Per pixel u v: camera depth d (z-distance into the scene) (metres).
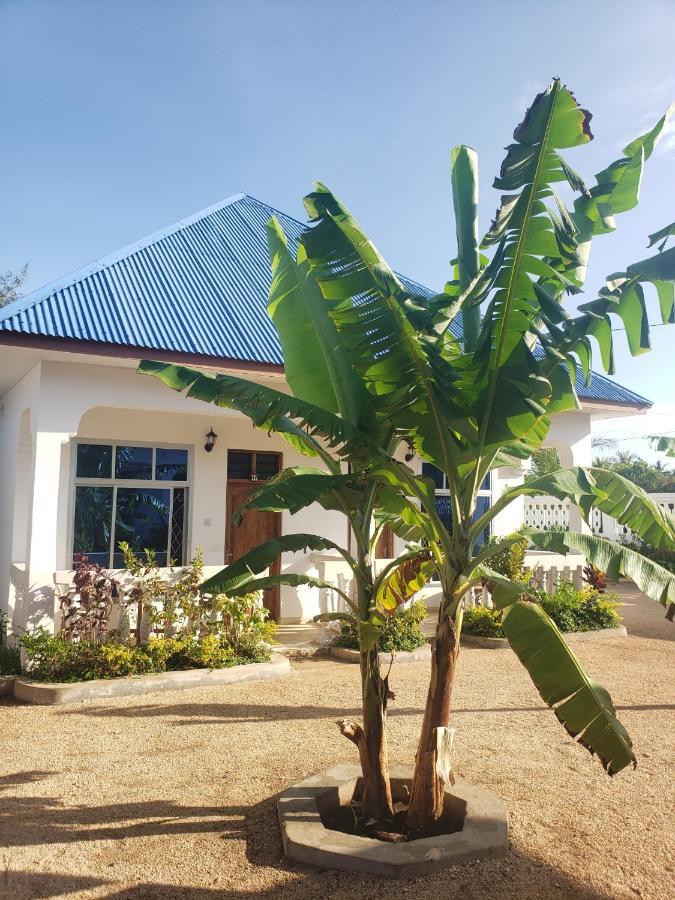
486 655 8.71
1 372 9.06
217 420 11.12
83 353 7.76
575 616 10.09
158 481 10.67
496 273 3.59
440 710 3.64
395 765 4.49
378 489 4.09
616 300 3.33
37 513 7.78
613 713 3.20
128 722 5.87
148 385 8.66
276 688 7.03
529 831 3.75
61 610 7.43
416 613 8.85
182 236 12.23
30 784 4.49
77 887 3.22
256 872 3.33
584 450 12.18
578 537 3.55
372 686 3.85
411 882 3.19
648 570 3.35
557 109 3.17
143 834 3.76
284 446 11.68
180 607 7.75
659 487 28.67
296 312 4.36
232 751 5.12
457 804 3.91
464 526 3.69
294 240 13.32
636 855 3.49
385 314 3.59
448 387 3.48
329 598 9.76
